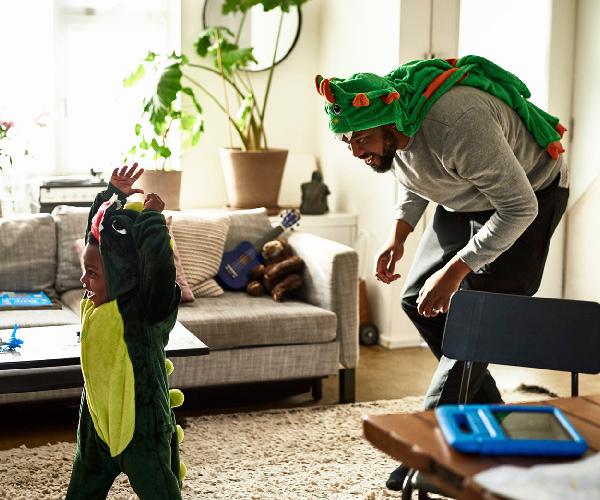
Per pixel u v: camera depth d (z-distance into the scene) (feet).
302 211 16.47
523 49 15.57
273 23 17.28
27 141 16.15
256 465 10.19
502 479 4.15
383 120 8.11
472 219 9.25
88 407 7.38
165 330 7.25
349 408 12.29
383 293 16.01
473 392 8.83
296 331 12.23
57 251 13.44
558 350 6.72
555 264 15.79
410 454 4.62
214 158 17.19
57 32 16.39
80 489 7.51
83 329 7.13
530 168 8.98
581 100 15.23
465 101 8.21
